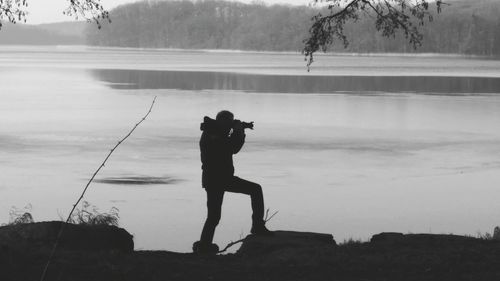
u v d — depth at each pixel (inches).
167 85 5012.3
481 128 2469.2
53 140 2038.6
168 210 1096.2
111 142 2010.3
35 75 6072.8
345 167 1601.9
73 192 1243.8
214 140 437.7
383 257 408.5
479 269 378.3
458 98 3971.5
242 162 1662.2
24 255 356.5
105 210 1081.4
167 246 858.8
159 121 2625.5
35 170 1489.9
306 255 411.2
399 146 1998.0
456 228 1002.1
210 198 443.8
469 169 1595.7
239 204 1151.0
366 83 5551.2
